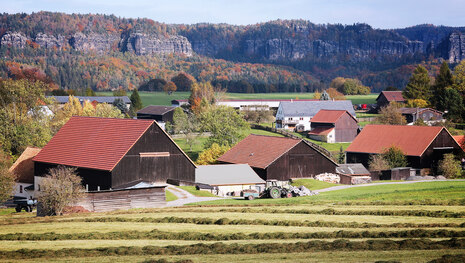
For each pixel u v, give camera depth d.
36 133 103.06
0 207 72.75
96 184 69.19
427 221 40.19
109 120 76.69
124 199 55.97
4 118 102.81
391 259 29.86
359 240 35.12
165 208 52.09
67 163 72.31
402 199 51.59
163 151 72.88
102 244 36.12
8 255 33.53
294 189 61.59
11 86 112.81
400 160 93.38
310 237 36.75
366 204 49.41
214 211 48.31
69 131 79.06
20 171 82.88
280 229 39.31
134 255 33.34
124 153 68.44
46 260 32.41
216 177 77.94
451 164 88.44
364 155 100.81
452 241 32.97
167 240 37.22
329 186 75.06
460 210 44.25
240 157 89.50
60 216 48.69
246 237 37.09
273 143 88.31
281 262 30.25
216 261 31.06
